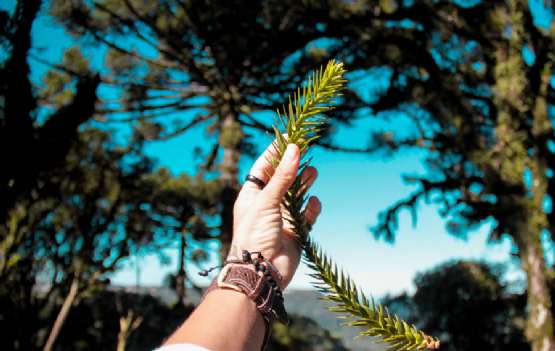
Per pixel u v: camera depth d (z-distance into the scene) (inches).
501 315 536.7
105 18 413.7
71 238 389.1
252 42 384.2
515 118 351.9
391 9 381.1
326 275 23.1
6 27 185.5
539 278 332.2
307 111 25.5
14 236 197.3
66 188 411.2
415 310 575.5
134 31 409.4
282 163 26.8
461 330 540.1
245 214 29.8
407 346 21.2
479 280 548.4
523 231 340.5
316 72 24.8
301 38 388.2
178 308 677.3
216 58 389.4
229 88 411.2
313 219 31.9
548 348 319.9
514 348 503.2
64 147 207.9
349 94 401.7
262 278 27.0
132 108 469.7
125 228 568.7
